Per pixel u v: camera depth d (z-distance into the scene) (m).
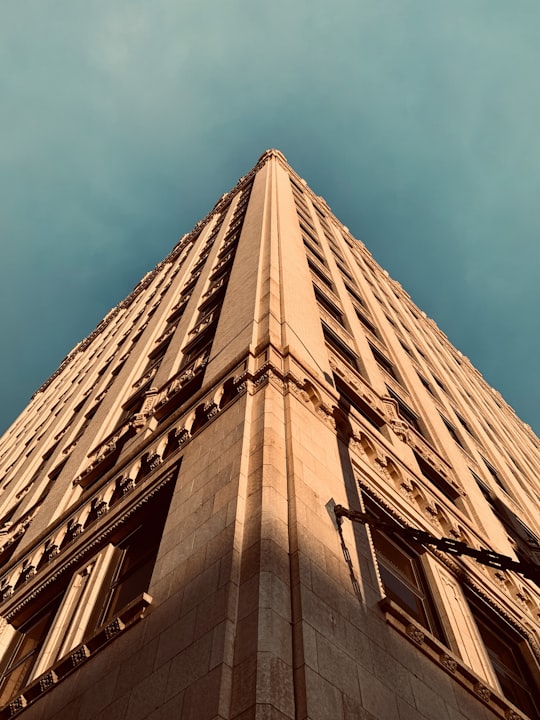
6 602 14.31
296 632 7.25
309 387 12.87
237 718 6.15
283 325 15.67
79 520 14.88
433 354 40.09
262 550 8.10
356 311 29.02
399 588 11.59
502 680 12.39
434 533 13.89
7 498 26.22
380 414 17.77
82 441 22.94
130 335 35.09
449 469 20.03
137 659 8.20
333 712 6.65
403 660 8.77
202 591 8.16
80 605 11.52
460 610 12.12
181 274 35.75
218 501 9.63
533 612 14.86
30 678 10.55
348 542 9.80
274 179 36.72
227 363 14.34
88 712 8.15
